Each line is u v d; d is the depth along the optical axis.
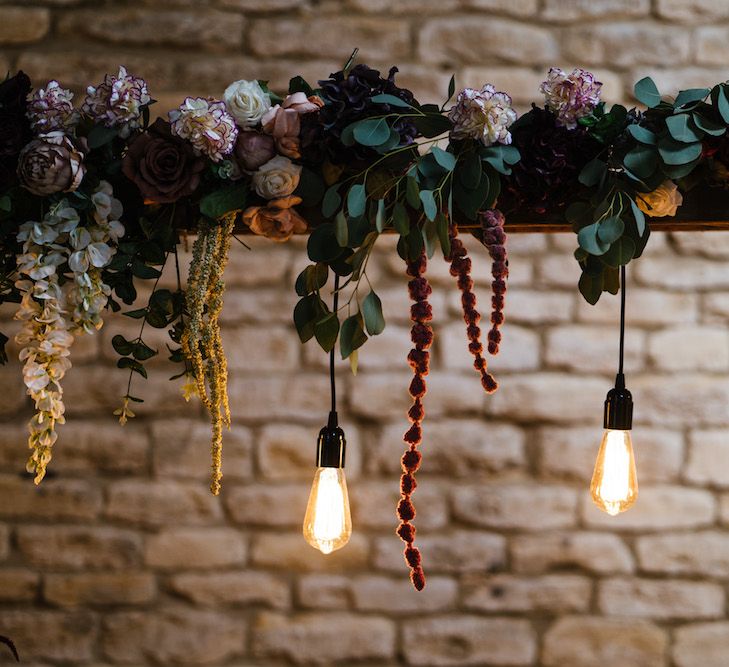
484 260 2.49
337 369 2.48
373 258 2.50
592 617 2.46
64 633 2.45
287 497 2.47
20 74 1.46
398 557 2.46
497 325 1.36
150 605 2.46
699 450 2.46
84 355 2.47
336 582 2.46
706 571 2.45
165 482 2.47
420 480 2.47
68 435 2.47
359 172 1.42
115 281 1.50
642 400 2.47
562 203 1.44
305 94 1.49
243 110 1.42
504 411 2.48
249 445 2.48
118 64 2.50
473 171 1.38
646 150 1.38
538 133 1.40
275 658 2.46
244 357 2.48
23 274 1.48
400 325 2.49
